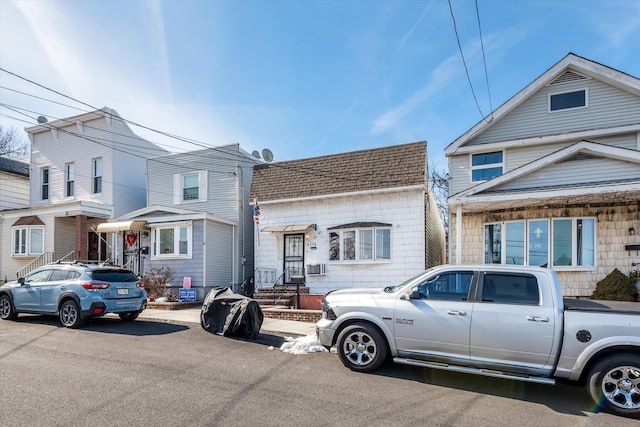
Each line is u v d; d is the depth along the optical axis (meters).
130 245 16.62
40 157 20.41
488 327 5.22
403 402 4.70
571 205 10.80
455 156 13.27
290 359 6.55
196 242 15.05
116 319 10.35
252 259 17.34
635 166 9.40
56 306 9.17
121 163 18.91
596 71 11.73
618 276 9.74
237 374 5.65
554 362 4.91
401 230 13.06
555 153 9.88
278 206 15.01
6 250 18.55
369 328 5.90
